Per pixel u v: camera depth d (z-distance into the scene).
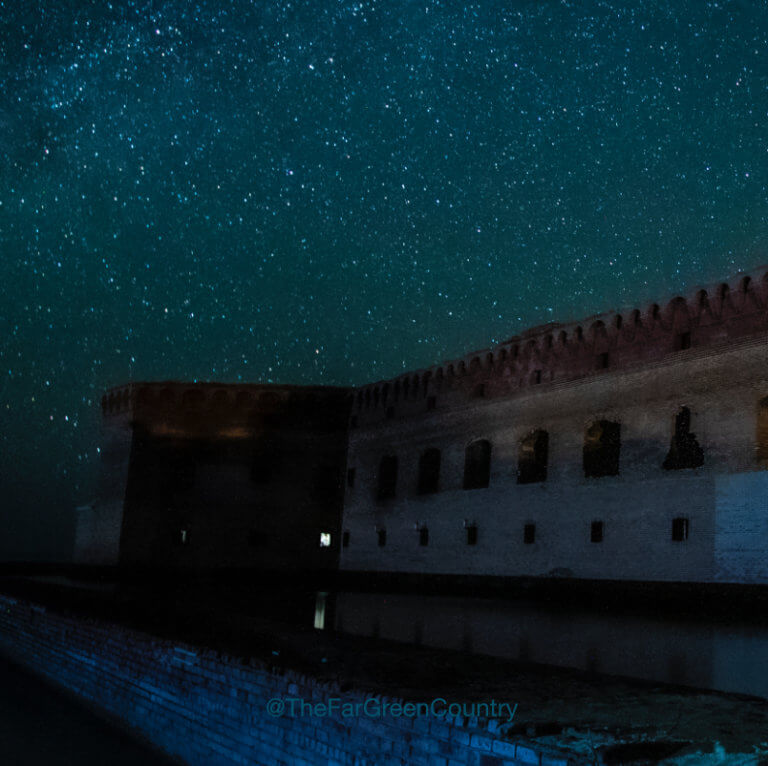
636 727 5.79
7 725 11.79
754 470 23.12
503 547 30.47
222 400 40.34
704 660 12.27
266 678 8.40
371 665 8.39
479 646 13.56
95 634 13.09
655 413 26.27
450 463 33.75
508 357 32.06
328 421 40.03
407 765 6.40
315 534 38.97
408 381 36.66
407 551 34.84
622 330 27.94
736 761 5.41
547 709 6.29
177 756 9.88
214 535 39.03
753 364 23.75
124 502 38.97
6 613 18.22
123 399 40.50
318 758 7.40
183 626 12.19
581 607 24.56
